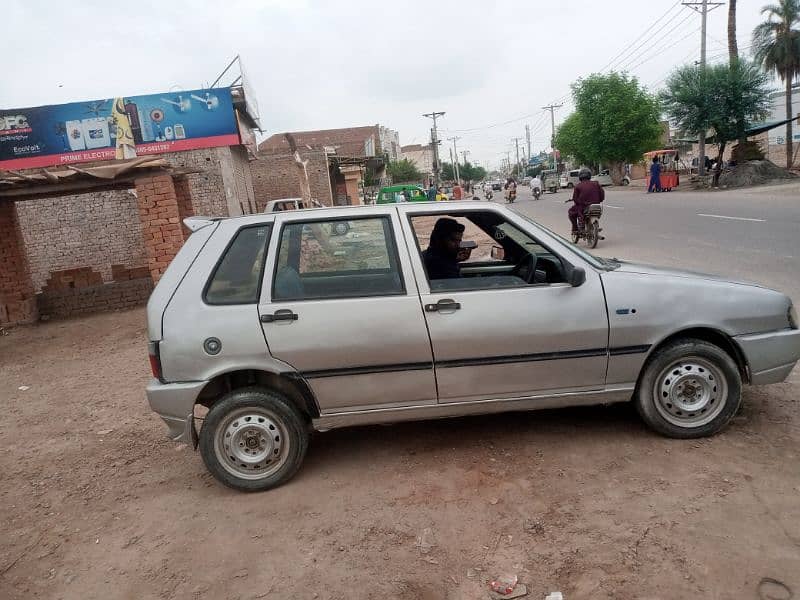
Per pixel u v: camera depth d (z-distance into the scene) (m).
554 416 4.31
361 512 3.35
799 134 40.50
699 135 32.69
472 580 2.72
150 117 18.30
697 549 2.75
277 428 3.65
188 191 12.35
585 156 49.53
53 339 9.32
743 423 3.92
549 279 3.91
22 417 5.75
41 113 17.94
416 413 3.71
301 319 3.55
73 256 15.88
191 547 3.21
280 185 30.81
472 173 134.38
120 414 5.54
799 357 3.79
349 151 54.44
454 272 4.22
